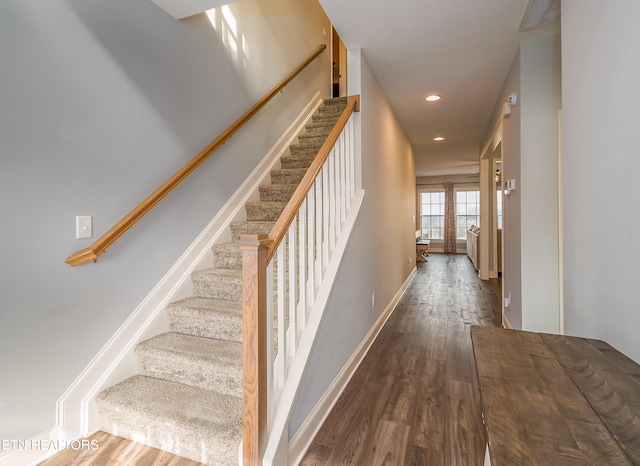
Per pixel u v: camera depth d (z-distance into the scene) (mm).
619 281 1166
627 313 1119
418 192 11180
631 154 1068
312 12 4387
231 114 2807
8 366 1411
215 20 2623
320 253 1961
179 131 2281
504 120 3254
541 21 2230
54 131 1560
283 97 3643
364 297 2793
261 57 3246
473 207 10750
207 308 2080
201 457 1474
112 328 1843
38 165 1502
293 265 1606
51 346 1561
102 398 1688
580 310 1516
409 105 3953
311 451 1664
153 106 2082
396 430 1820
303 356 1618
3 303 1394
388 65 2904
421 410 2008
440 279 6348
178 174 2127
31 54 1469
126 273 1928
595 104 1326
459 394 2188
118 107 1863
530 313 2570
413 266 6648
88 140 1710
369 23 2266
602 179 1277
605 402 851
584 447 677
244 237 1307
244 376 1319
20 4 1428
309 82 4277
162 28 2141
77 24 1655
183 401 1670
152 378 1883
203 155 2338
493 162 6348
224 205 2721
